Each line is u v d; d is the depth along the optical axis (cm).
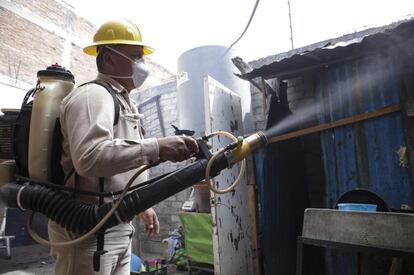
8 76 504
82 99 88
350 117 240
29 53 549
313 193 316
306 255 270
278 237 269
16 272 351
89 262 95
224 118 291
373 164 230
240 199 292
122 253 110
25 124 96
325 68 257
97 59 112
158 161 88
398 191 218
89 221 85
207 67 374
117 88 108
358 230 159
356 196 205
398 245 145
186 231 325
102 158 78
